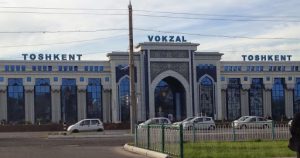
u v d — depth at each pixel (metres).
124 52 81.00
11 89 79.62
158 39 81.69
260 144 27.52
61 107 80.50
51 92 80.62
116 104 80.06
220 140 31.80
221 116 82.94
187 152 22.58
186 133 31.94
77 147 30.34
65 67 81.06
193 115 81.06
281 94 88.31
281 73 88.06
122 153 25.06
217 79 83.31
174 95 84.88
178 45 81.69
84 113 81.12
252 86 87.31
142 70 80.50
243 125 32.56
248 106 86.62
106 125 64.88
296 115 10.75
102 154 24.34
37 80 80.38
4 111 78.94
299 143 10.56
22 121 78.38
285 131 32.50
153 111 80.25
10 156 23.39
